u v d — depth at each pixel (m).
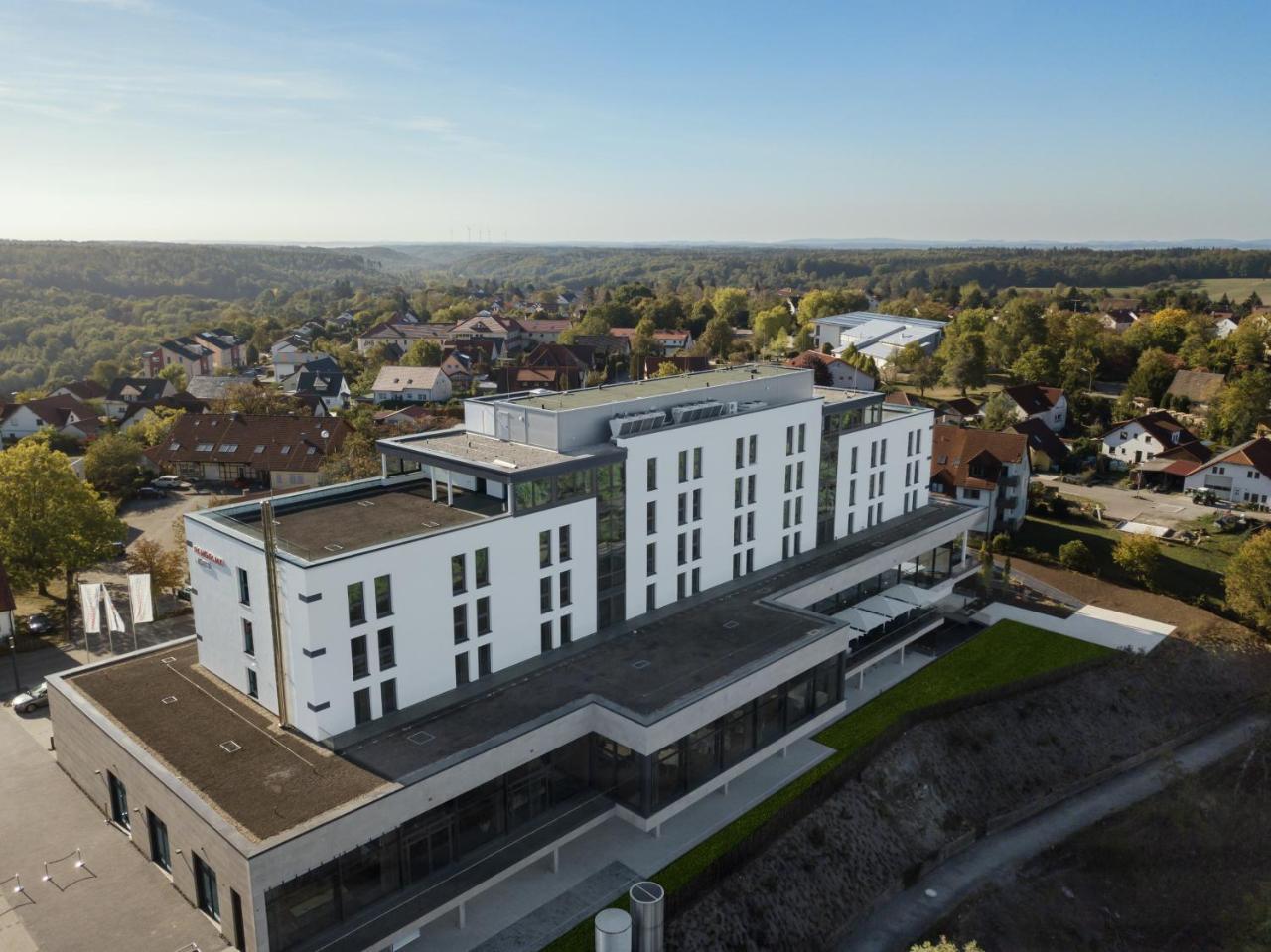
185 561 71.81
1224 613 73.56
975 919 44.09
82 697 43.75
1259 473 99.19
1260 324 164.38
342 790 35.22
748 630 50.81
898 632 62.00
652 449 51.44
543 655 47.53
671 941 38.28
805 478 62.81
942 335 198.00
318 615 37.75
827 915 42.78
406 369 156.00
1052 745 57.22
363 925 34.09
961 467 91.69
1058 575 80.06
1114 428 118.31
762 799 46.31
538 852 38.88
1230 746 59.62
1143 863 48.66
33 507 63.00
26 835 41.41
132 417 133.00
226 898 33.25
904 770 52.12
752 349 198.12
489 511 47.19
